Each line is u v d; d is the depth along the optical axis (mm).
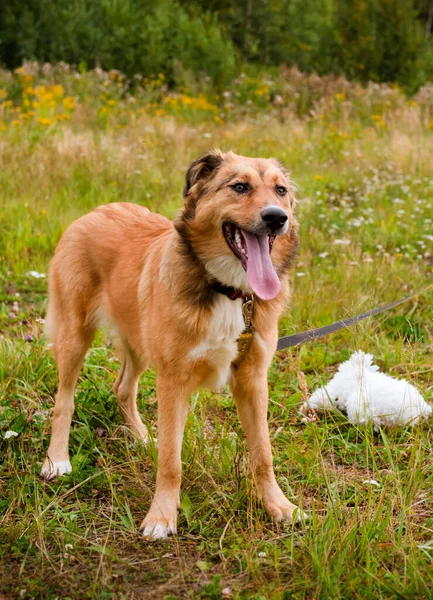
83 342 2062
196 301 1793
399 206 3904
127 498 1868
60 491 1896
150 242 1984
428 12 14383
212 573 1681
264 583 1642
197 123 5926
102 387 2248
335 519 1719
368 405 2072
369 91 7305
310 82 7652
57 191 3785
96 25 8141
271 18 10195
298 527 1791
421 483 1860
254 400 1861
